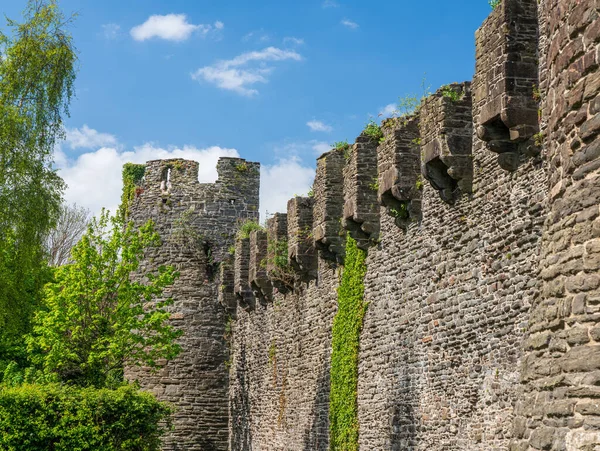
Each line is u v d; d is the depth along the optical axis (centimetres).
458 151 2041
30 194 2961
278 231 3534
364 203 2648
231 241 4334
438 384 2144
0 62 2995
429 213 2252
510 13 1770
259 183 4422
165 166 4372
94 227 3694
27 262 3059
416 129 2380
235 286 4112
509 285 1834
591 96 832
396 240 2475
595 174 826
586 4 842
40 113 2956
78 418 2889
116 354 3472
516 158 1809
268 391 3722
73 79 3033
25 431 2847
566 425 814
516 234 1817
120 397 2962
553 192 912
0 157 2917
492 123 1809
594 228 819
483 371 1923
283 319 3578
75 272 3559
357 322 2711
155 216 4338
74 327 3494
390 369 2459
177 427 4169
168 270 3744
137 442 2941
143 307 4253
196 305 4272
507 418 1808
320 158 3028
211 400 4234
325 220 2958
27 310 3834
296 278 3394
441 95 2098
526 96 1753
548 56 964
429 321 2216
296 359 3391
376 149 2673
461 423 2011
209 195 4341
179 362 4225
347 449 2736
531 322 937
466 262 2033
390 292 2497
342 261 2950
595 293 809
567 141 871
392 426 2420
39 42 2998
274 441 3591
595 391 787
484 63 1908
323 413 3058
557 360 848
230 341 4284
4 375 3800
